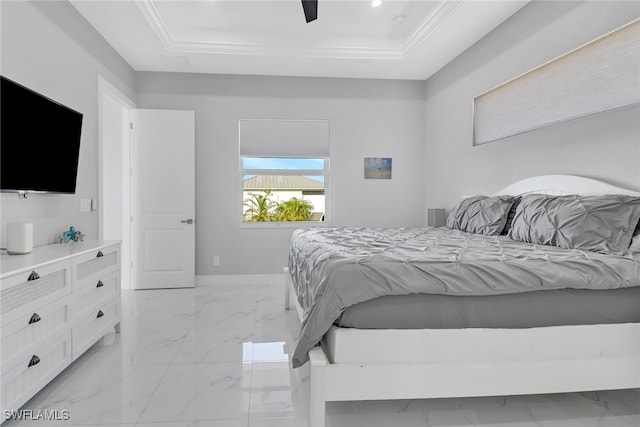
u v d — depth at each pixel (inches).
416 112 192.1
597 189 91.7
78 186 116.2
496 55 133.5
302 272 89.8
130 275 168.7
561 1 104.0
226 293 162.2
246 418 68.0
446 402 73.5
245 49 154.0
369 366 59.4
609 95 89.0
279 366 89.7
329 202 188.4
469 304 62.4
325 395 58.8
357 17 141.2
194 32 150.5
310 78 184.7
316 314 61.2
